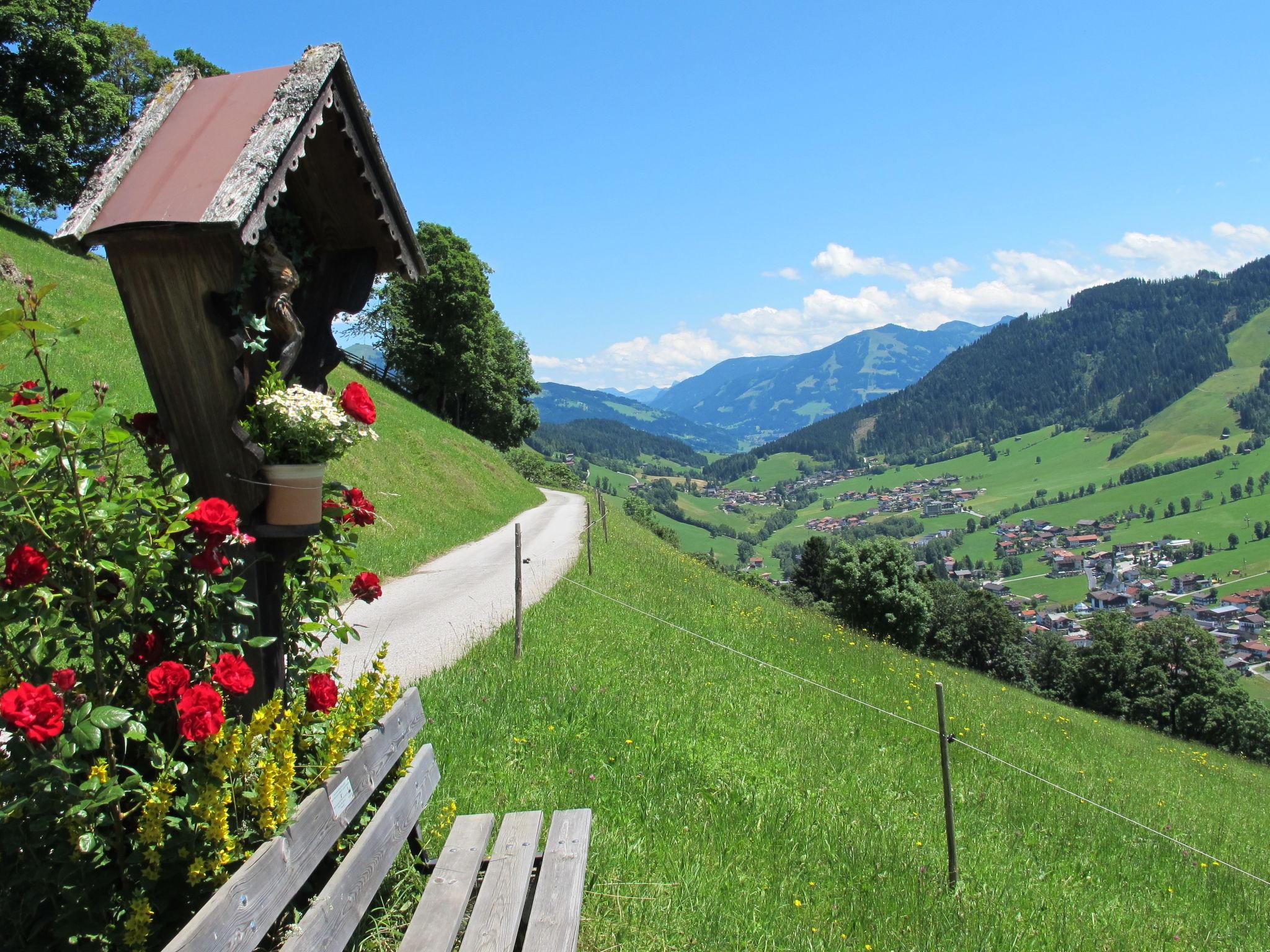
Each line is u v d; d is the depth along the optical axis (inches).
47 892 99.7
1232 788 745.6
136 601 108.5
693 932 183.0
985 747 504.1
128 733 100.3
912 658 872.9
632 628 549.3
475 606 584.4
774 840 259.9
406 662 408.5
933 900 250.2
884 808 332.2
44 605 102.5
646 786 271.4
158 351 120.5
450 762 249.1
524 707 320.5
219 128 126.3
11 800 98.7
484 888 147.7
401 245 153.1
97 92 1518.2
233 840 100.7
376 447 1248.2
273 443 128.6
